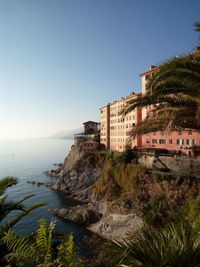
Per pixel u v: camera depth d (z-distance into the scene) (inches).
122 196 2164.1
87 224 2219.5
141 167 2335.1
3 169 6043.3
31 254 339.6
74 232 1998.0
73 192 3508.9
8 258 351.3
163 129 565.3
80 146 4279.0
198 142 2164.1
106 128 3949.3
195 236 274.2
